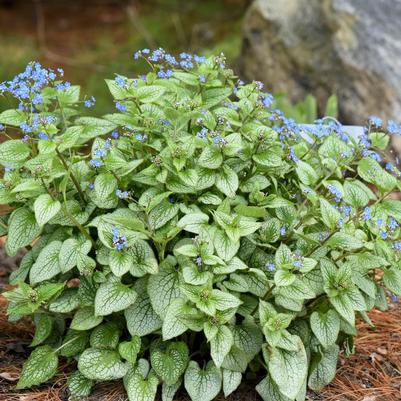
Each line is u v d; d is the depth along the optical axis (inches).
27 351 78.7
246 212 70.8
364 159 75.0
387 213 74.1
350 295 70.4
